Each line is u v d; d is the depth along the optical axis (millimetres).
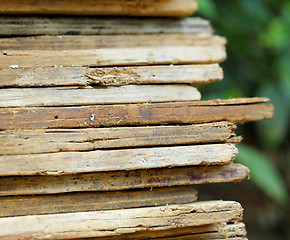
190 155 1034
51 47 1071
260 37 1725
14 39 1062
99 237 1032
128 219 1019
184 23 1128
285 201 2102
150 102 1061
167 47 1089
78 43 1080
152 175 1039
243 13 1673
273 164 2127
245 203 2105
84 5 1081
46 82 1039
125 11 1096
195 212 1031
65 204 1027
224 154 1041
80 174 1027
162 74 1067
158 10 1104
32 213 1021
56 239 1006
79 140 1020
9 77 1033
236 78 1842
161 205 1046
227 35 1691
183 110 1049
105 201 1035
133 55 1073
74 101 1040
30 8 1065
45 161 1010
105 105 1040
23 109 1021
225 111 1062
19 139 1009
